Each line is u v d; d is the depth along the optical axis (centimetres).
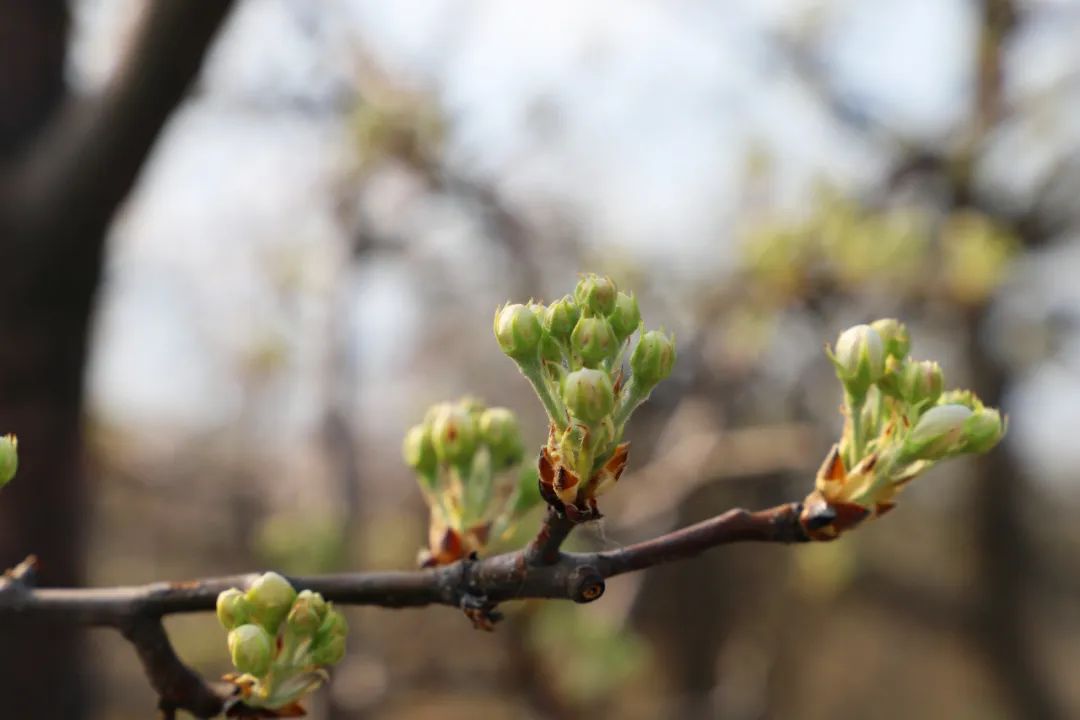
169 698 151
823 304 477
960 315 520
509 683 447
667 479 446
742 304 491
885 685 1380
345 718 373
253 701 140
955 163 638
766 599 773
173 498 974
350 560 394
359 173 472
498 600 140
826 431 532
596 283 129
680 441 477
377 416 794
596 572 136
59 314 338
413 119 479
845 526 142
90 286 341
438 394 802
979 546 924
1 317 328
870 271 461
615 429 125
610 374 128
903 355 150
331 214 468
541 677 441
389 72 488
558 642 438
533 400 693
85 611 148
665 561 140
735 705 706
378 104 479
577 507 126
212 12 273
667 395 560
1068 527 1252
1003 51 654
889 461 143
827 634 1178
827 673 1355
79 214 317
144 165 314
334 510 396
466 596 140
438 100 484
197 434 1015
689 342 521
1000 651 951
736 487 620
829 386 550
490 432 177
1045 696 951
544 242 582
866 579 981
